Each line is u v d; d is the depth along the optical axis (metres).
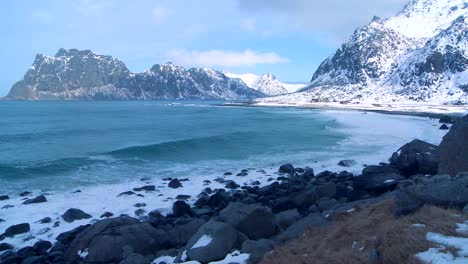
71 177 24.95
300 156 33.22
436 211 7.64
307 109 132.50
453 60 180.50
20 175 25.22
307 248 9.12
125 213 17.45
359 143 40.09
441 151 16.72
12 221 16.50
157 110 139.50
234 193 20.47
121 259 12.09
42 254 13.33
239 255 10.18
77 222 16.39
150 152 34.06
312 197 18.11
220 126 64.62
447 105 137.25
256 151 36.22
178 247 13.20
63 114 111.25
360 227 8.95
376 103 154.50
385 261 6.33
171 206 18.62
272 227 12.74
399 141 40.97
